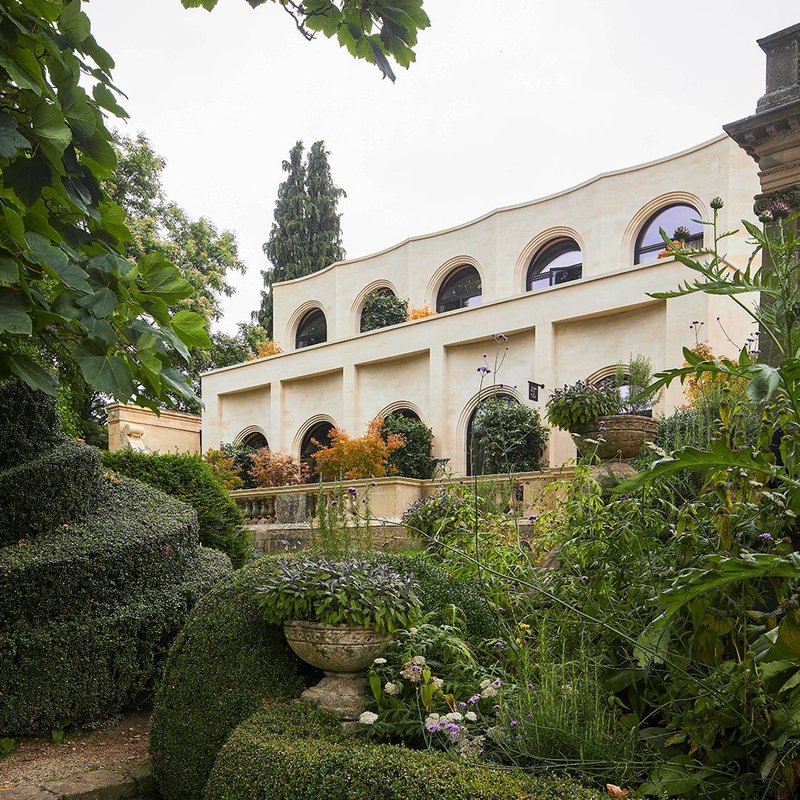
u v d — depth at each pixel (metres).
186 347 2.44
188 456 6.79
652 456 3.78
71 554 4.17
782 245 2.29
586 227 17.64
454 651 3.00
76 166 2.25
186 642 3.38
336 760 2.30
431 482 12.07
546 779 2.11
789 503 2.31
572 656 3.00
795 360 1.89
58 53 2.06
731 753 2.22
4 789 3.28
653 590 2.79
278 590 3.01
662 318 13.83
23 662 3.90
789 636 1.93
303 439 20.30
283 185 34.50
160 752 3.28
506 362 16.05
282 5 2.86
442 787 2.05
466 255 20.02
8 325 1.92
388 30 2.87
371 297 21.64
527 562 4.29
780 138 5.79
